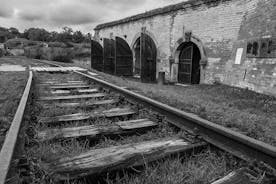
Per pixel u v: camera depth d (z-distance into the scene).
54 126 3.40
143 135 3.11
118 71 16.22
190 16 12.53
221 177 1.96
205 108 4.67
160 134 3.12
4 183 1.57
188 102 5.23
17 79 9.02
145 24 16.33
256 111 5.71
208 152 2.54
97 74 12.29
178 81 14.15
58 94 5.89
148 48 14.15
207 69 11.75
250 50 8.69
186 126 3.14
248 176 1.90
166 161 2.28
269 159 2.10
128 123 3.42
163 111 3.71
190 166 2.26
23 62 22.55
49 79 9.22
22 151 2.26
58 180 1.89
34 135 2.85
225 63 10.59
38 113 3.96
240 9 9.77
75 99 5.31
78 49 36.84
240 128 3.43
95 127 3.19
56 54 31.02
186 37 12.80
